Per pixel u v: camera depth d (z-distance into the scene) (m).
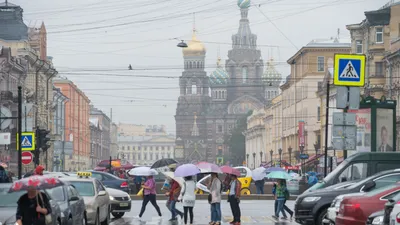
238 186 48.47
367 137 61.91
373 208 33.16
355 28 141.50
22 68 133.75
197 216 60.31
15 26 149.12
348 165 47.19
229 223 51.62
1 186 34.81
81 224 38.34
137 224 51.25
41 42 166.00
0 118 61.47
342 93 57.34
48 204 31.19
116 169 126.50
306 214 42.59
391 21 125.75
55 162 153.25
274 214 61.66
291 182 94.81
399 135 118.88
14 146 119.25
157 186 100.38
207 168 47.97
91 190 44.12
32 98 139.25
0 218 31.64
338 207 37.44
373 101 61.69
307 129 185.00
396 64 122.19
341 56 57.16
